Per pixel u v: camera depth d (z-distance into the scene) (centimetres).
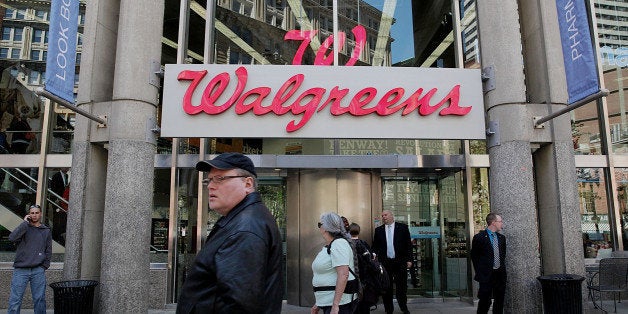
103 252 698
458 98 768
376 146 991
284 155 952
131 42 741
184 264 916
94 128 748
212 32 998
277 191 1012
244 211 204
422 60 1029
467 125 767
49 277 878
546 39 781
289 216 973
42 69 974
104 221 706
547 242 767
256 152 981
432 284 986
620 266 786
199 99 761
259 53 1011
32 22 992
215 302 185
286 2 1033
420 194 1025
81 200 733
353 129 766
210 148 949
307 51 1015
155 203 927
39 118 949
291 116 766
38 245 693
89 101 760
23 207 921
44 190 925
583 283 730
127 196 705
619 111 986
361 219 955
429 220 1014
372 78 775
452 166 959
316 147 983
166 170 941
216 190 220
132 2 752
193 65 769
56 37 645
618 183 962
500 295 678
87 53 779
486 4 788
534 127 749
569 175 749
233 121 760
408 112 765
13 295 676
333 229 441
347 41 1030
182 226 926
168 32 990
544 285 671
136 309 694
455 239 985
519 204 721
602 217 953
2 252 905
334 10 1025
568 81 670
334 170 960
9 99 962
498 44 765
